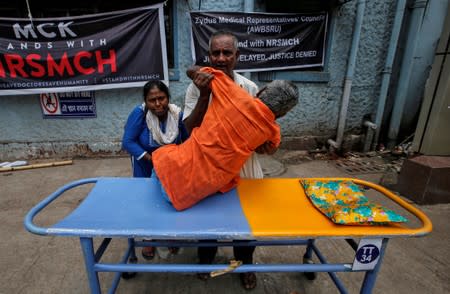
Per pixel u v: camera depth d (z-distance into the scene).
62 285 1.83
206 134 1.16
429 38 4.54
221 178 1.20
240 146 1.13
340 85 4.42
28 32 3.53
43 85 3.77
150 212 1.28
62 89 3.80
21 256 2.10
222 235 1.10
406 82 4.42
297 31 3.95
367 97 4.60
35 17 3.74
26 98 3.97
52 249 2.18
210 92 1.28
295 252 2.22
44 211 2.71
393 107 4.65
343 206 1.30
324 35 4.04
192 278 1.92
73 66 3.72
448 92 3.02
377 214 1.20
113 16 3.57
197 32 3.75
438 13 4.42
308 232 1.13
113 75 3.81
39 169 3.81
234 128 1.11
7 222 2.53
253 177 1.70
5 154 4.18
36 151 4.21
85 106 4.08
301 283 1.89
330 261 2.12
